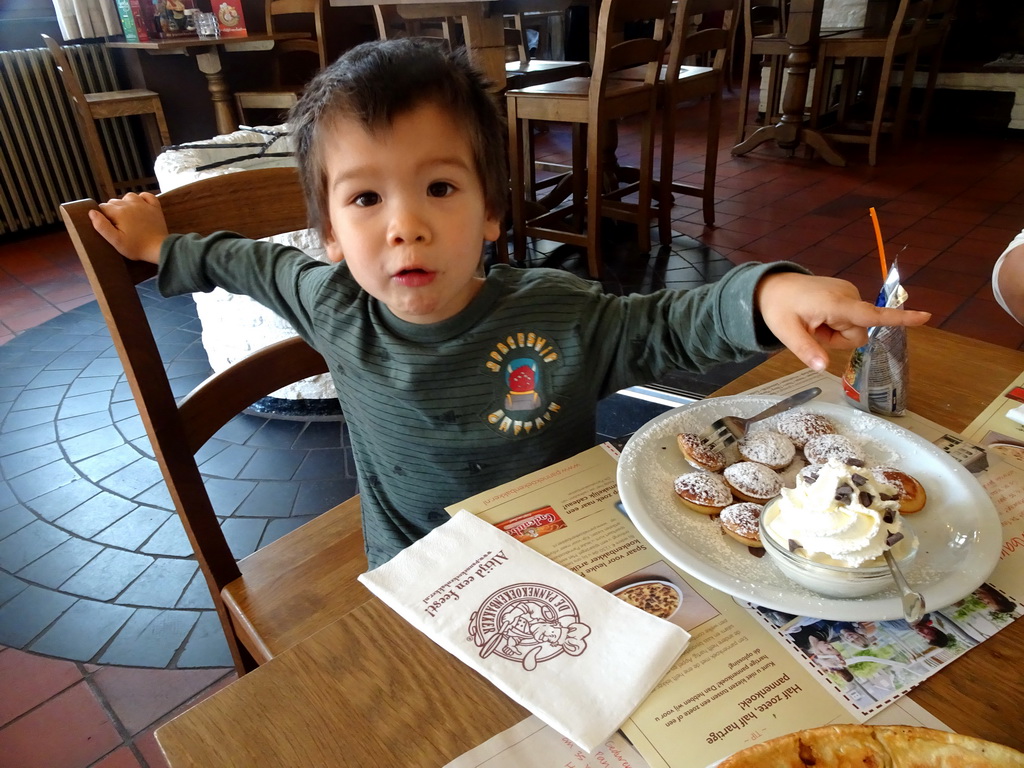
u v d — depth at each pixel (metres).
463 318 0.79
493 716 0.45
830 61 4.86
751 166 4.35
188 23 3.98
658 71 2.84
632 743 0.43
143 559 1.64
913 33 4.01
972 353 0.88
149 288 3.09
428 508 0.88
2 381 2.43
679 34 2.81
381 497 0.92
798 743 0.39
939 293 2.61
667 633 0.50
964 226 3.21
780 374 0.86
